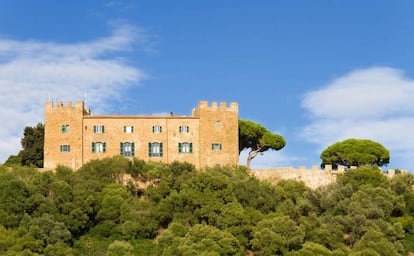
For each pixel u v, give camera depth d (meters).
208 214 120.56
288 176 139.25
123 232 118.62
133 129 139.12
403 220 124.25
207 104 141.25
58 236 113.62
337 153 157.12
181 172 132.12
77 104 139.38
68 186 122.69
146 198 128.75
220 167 136.12
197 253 108.56
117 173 132.00
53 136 138.50
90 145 138.25
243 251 113.38
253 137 155.62
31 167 138.88
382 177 134.75
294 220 121.19
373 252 109.94
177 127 139.75
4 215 115.69
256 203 124.31
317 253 109.62
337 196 127.81
